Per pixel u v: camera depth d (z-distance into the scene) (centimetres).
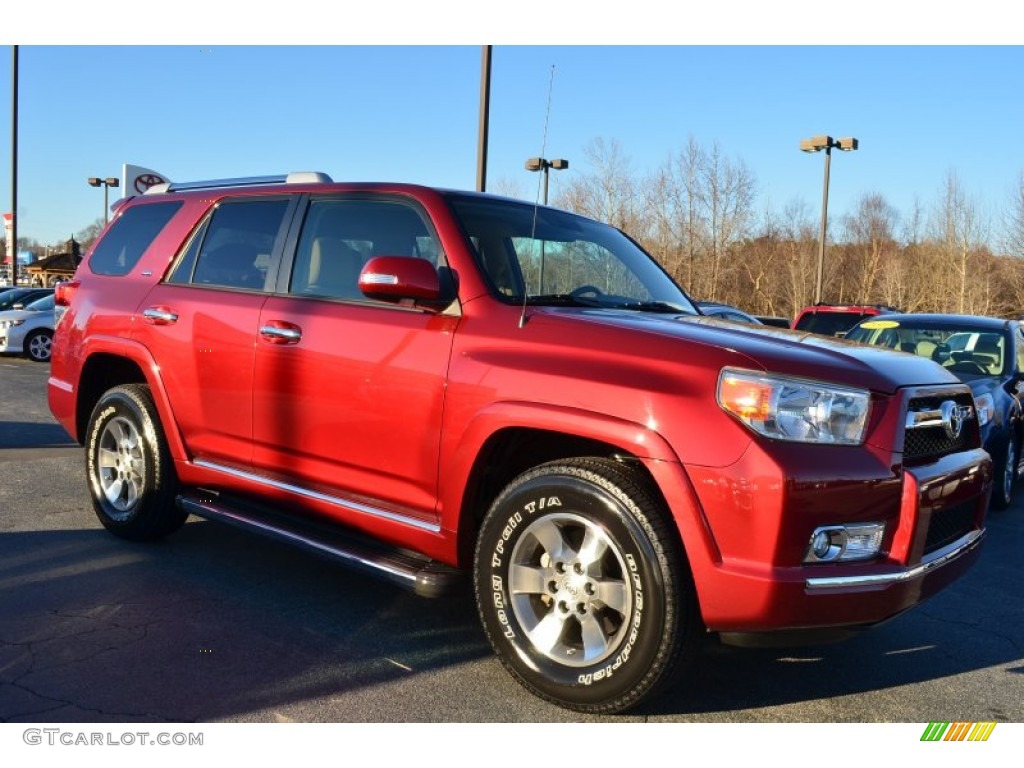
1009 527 673
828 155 2911
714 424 296
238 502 456
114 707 316
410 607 430
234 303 447
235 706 320
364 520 389
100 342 519
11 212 2934
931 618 452
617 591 311
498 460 355
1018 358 813
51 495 625
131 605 416
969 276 4591
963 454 355
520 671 332
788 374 300
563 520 323
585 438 332
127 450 514
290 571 477
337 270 418
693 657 307
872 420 308
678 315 397
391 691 337
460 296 368
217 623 399
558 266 409
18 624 388
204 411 457
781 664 381
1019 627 442
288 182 471
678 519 296
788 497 286
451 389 351
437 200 397
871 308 1358
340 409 390
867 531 303
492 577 339
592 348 327
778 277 4469
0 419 995
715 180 3588
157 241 515
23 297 2155
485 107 1131
